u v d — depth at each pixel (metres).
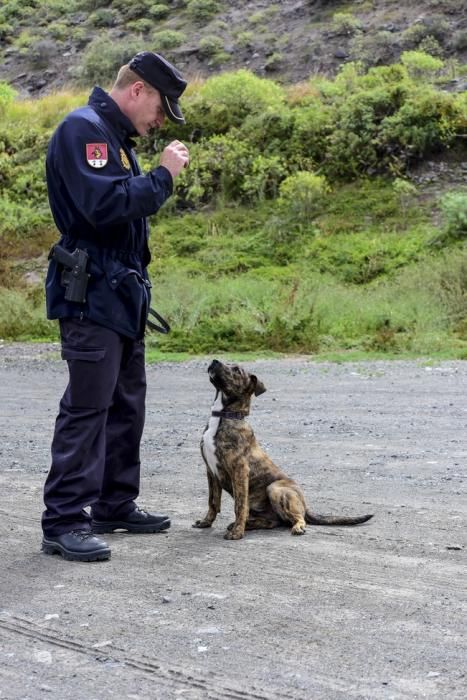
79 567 5.25
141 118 5.57
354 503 6.69
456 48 35.72
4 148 32.62
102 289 5.45
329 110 29.41
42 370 16.02
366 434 9.55
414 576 4.91
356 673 3.66
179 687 3.58
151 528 6.02
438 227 24.25
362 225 25.27
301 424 10.24
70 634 4.18
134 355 5.93
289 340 17.58
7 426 10.84
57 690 3.59
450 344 16.69
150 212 5.38
